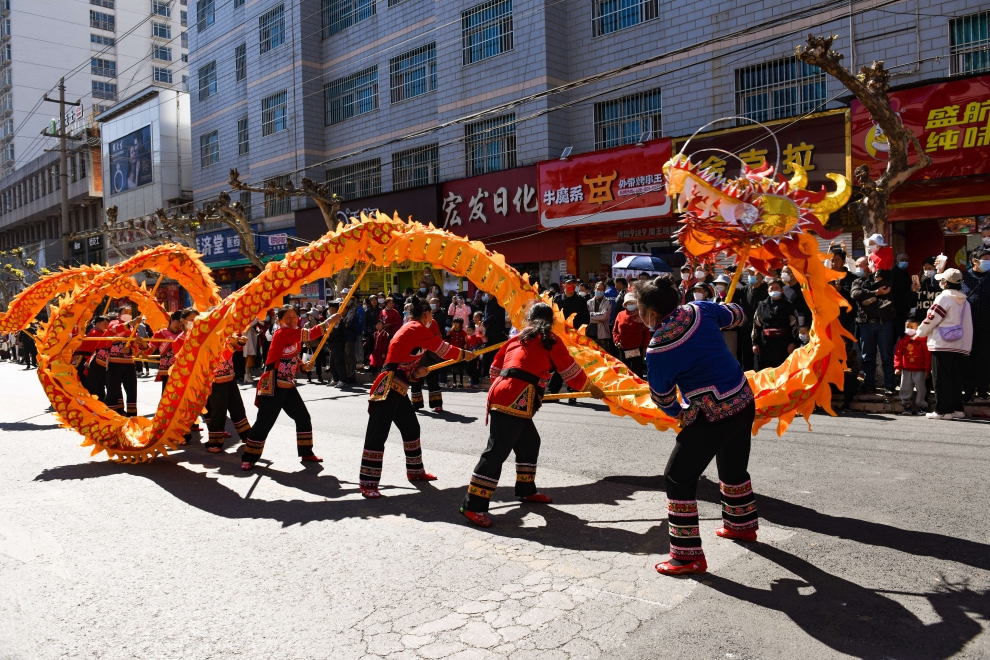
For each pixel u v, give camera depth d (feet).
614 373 21.03
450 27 67.72
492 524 16.84
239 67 94.84
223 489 21.15
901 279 32.73
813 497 17.80
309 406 39.32
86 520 18.20
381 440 19.77
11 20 209.56
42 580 14.12
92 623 12.15
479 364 45.24
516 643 10.91
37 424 35.42
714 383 13.37
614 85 57.88
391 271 72.18
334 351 50.39
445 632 11.36
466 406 36.88
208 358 23.35
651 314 13.87
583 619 11.65
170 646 11.22
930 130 38.81
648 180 50.16
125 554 15.56
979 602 11.82
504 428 16.83
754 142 44.93
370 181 79.15
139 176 116.78
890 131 34.17
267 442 28.45
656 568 13.61
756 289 33.88
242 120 94.73
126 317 39.06
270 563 14.76
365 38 78.95
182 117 112.78
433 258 22.29
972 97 37.55
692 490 13.47
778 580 12.96
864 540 14.75
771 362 31.30
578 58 60.44
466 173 67.10
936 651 10.30
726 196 15.70
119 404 33.68
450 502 18.90
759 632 11.00
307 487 21.13
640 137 56.44
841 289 31.78
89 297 27.99
